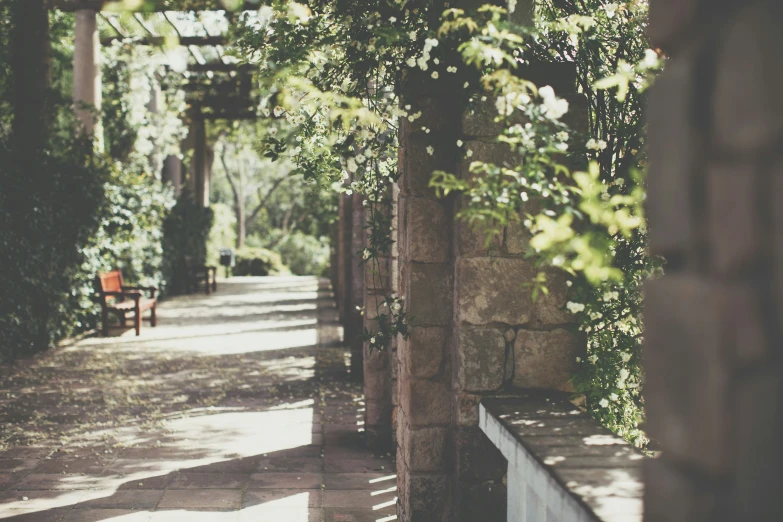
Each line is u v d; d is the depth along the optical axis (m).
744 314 0.81
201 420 5.85
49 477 4.39
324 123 2.97
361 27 2.81
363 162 3.12
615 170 2.70
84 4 10.94
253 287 19.81
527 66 2.74
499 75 2.12
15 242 7.91
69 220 9.32
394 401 5.00
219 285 20.38
